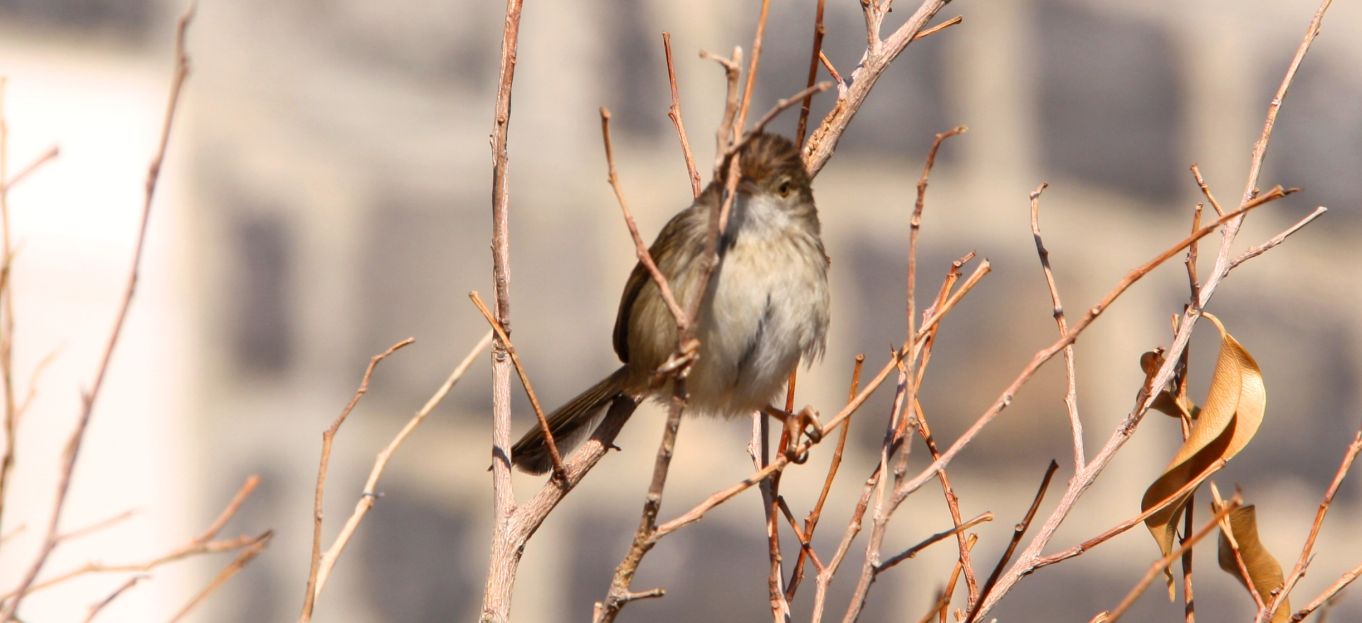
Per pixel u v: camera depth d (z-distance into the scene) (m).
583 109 11.10
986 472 11.42
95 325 10.16
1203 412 6.00
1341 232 12.98
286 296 10.61
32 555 9.77
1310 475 12.76
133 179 10.38
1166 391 6.20
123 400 10.15
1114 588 11.62
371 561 10.49
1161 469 11.79
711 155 11.23
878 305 11.35
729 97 5.01
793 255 7.52
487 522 10.66
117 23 10.49
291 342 10.59
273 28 10.75
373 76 10.91
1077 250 11.94
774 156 7.54
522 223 10.93
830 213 11.41
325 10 10.89
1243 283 12.70
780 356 7.51
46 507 9.87
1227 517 6.00
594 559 10.62
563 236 10.96
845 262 11.36
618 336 8.22
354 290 10.73
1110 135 12.24
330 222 10.73
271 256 10.62
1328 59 13.23
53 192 10.17
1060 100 12.16
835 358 11.21
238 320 10.50
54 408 9.98
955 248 11.62
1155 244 12.23
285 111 10.72
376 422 10.65
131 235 10.30
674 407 5.32
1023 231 11.82
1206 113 12.66
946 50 11.89
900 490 5.29
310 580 5.09
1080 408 11.71
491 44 11.14
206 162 10.53
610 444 7.48
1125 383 11.86
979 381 11.53
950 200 11.69
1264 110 12.88
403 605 10.48
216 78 10.60
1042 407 11.60
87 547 9.89
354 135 10.84
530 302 10.88
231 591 10.21
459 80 11.06
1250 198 5.86
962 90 11.88
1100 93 12.29
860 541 10.94
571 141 11.05
